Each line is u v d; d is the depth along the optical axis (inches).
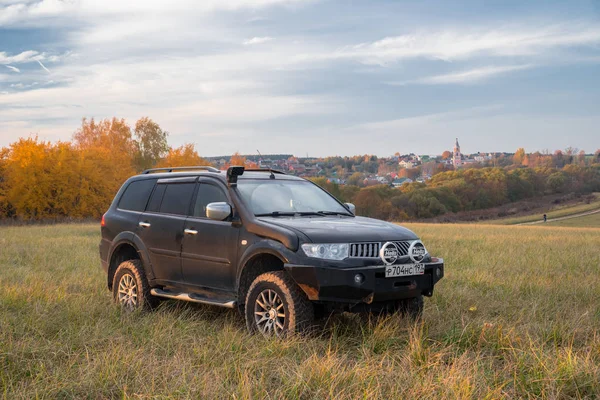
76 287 337.4
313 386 159.3
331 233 213.3
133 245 284.0
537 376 165.3
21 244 642.8
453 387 152.7
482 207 5413.4
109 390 159.8
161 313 260.7
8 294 291.1
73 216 1892.2
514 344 202.2
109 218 305.1
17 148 1861.5
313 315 210.1
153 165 2950.3
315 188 276.7
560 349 192.1
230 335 210.7
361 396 150.8
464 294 296.8
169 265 265.4
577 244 662.5
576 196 6102.4
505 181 5782.5
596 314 253.3
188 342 210.4
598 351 187.8
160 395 152.3
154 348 200.8
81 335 215.6
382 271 210.2
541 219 4421.8
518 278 358.3
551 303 277.0
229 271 236.2
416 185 5280.5
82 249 581.3
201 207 258.1
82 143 2728.8
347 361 185.6
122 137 2795.3
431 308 263.1
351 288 204.2
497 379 167.2
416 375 166.7
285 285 208.8
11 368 178.9
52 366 181.6
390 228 229.9
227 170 247.3
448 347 193.8
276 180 266.2
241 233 232.5
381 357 188.9
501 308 269.1
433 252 531.2
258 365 177.2
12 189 1817.2
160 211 277.7
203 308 273.3
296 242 209.8
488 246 622.5
